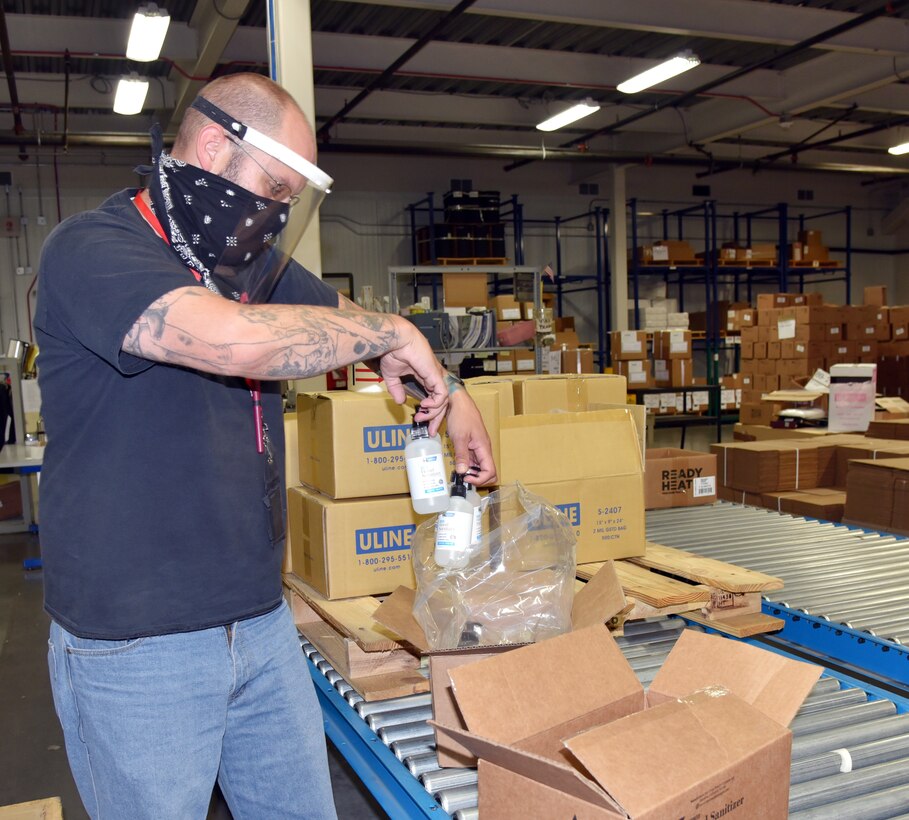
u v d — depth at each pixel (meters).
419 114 8.99
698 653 1.29
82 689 0.94
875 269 13.75
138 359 0.84
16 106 7.48
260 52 6.98
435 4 5.82
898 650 1.87
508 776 1.01
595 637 1.27
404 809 1.40
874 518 3.04
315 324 0.89
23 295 9.20
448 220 9.20
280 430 1.11
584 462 2.18
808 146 10.49
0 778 2.46
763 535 2.90
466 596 1.51
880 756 1.50
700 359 12.59
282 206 0.96
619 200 10.84
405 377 1.29
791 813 1.32
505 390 2.37
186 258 0.95
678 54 6.46
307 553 2.06
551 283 11.33
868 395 4.23
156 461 0.92
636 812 0.88
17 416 5.36
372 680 1.73
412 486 1.47
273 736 1.08
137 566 0.91
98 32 6.56
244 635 1.01
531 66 7.71
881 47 6.84
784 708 1.17
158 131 0.97
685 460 3.38
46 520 0.95
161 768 0.95
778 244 12.09
